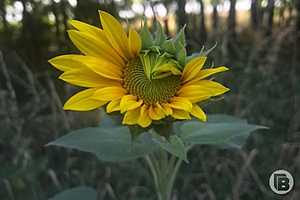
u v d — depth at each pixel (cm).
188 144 40
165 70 35
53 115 79
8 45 107
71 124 78
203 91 34
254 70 82
